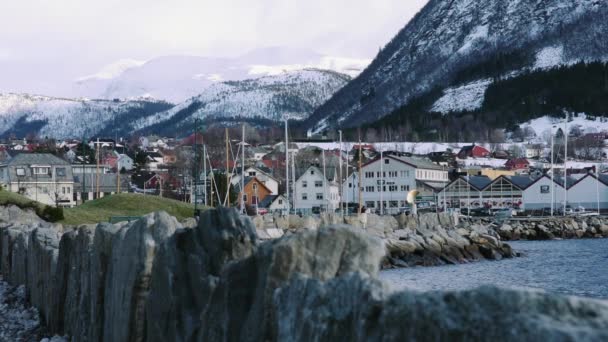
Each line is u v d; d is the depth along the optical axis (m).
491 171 171.62
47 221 63.44
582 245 92.25
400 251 64.31
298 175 150.62
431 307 6.29
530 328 5.38
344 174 157.50
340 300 7.68
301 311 8.30
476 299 6.00
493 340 5.65
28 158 140.38
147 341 13.79
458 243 69.62
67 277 21.41
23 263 29.12
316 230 9.66
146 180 173.62
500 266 63.53
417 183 146.62
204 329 11.09
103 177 154.25
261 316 9.58
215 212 12.44
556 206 138.88
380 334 6.85
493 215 126.19
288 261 9.41
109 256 17.09
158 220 14.66
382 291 7.16
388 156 149.50
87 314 18.67
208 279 11.60
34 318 24.61
